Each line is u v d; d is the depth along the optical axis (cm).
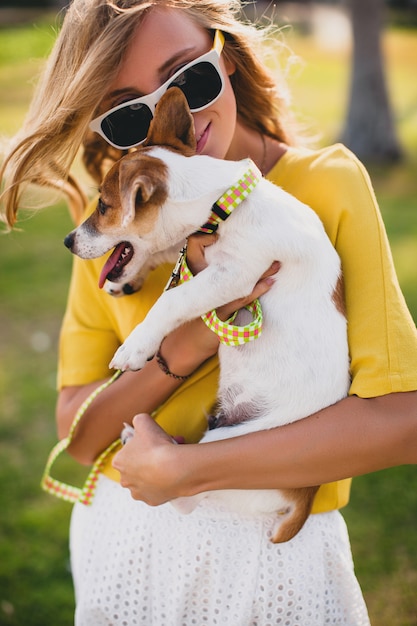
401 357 178
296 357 198
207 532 193
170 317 197
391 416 175
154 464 183
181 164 204
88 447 215
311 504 195
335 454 176
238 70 231
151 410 208
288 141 250
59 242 771
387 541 342
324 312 198
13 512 375
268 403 199
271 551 193
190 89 207
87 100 203
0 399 472
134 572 199
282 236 197
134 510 202
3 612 314
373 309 184
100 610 204
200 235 204
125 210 197
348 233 196
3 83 1661
